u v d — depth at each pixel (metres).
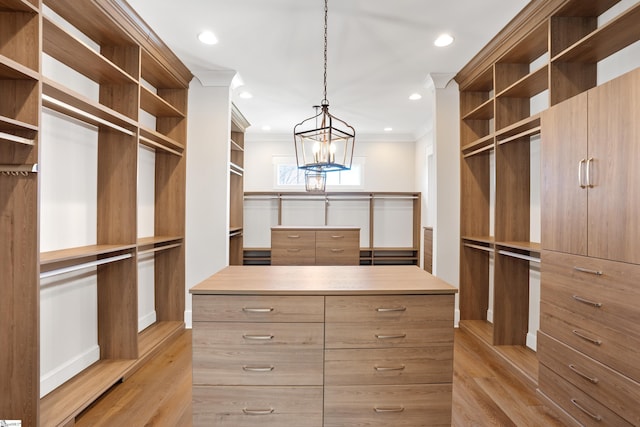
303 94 4.11
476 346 3.13
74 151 2.34
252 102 4.43
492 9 2.36
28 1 1.62
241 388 1.68
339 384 1.69
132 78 2.49
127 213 2.59
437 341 1.72
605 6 2.11
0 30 1.63
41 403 1.96
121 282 2.59
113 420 1.97
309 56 3.10
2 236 1.66
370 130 6.04
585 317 1.83
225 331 1.68
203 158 3.56
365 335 1.69
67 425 1.84
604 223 1.71
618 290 1.62
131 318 2.59
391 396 1.71
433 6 2.32
